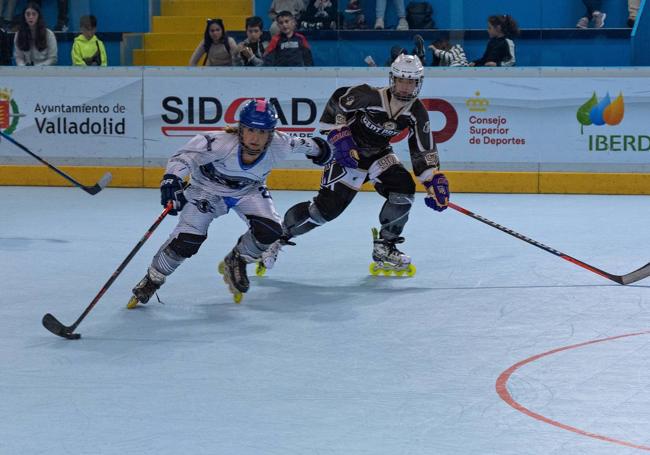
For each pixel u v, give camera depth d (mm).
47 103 27953
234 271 13695
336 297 14266
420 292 14578
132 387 9789
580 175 26703
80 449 8016
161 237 19750
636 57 27656
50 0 29953
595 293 14383
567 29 27672
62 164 28109
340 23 28578
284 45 27219
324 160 13844
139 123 27688
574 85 26406
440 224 21484
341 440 8219
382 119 15141
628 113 26344
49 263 16953
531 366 10547
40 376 10188
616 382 9938
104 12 30344
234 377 10148
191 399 9383
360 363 10695
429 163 15352
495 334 12000
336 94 15195
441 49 27594
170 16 31078
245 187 13492
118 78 27609
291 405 9180
